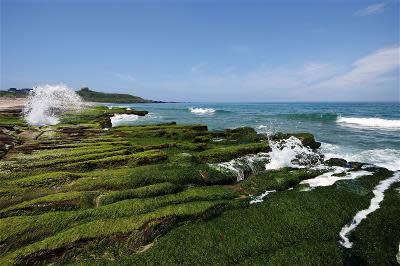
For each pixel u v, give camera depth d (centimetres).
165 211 1085
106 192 1299
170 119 5869
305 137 2517
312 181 1523
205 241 948
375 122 4538
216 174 1567
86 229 980
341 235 1019
